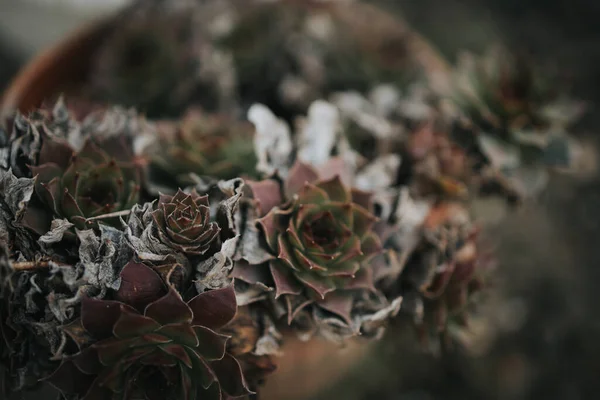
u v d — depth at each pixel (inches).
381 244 14.5
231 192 13.8
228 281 13.3
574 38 28.1
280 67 20.8
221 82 19.9
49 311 13.2
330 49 21.1
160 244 13.0
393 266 14.7
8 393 14.0
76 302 13.0
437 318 15.2
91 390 13.0
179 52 20.0
